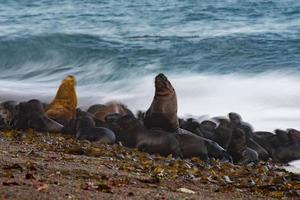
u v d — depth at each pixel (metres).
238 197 28.12
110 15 124.06
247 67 77.62
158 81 44.47
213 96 62.88
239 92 63.91
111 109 50.66
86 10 131.75
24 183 24.36
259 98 61.47
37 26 110.38
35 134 45.75
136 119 44.97
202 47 90.31
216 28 105.69
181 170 34.62
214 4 134.62
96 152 38.28
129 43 94.25
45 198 22.30
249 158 42.78
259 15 118.50
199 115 55.72
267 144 45.44
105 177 28.45
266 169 39.66
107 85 70.81
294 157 44.47
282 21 111.12
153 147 42.75
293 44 90.38
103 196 23.67
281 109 57.94
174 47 90.75
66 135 46.22
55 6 138.88
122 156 38.28
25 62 86.75
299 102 59.91
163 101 44.22
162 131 43.59
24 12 130.50
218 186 30.47
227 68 77.69
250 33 99.62
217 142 46.12
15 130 47.47
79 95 65.00
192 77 72.75
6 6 140.50
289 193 30.19
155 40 96.56
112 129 45.31
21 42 91.12
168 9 130.00
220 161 42.16
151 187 27.42
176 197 25.27
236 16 118.25
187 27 107.62
